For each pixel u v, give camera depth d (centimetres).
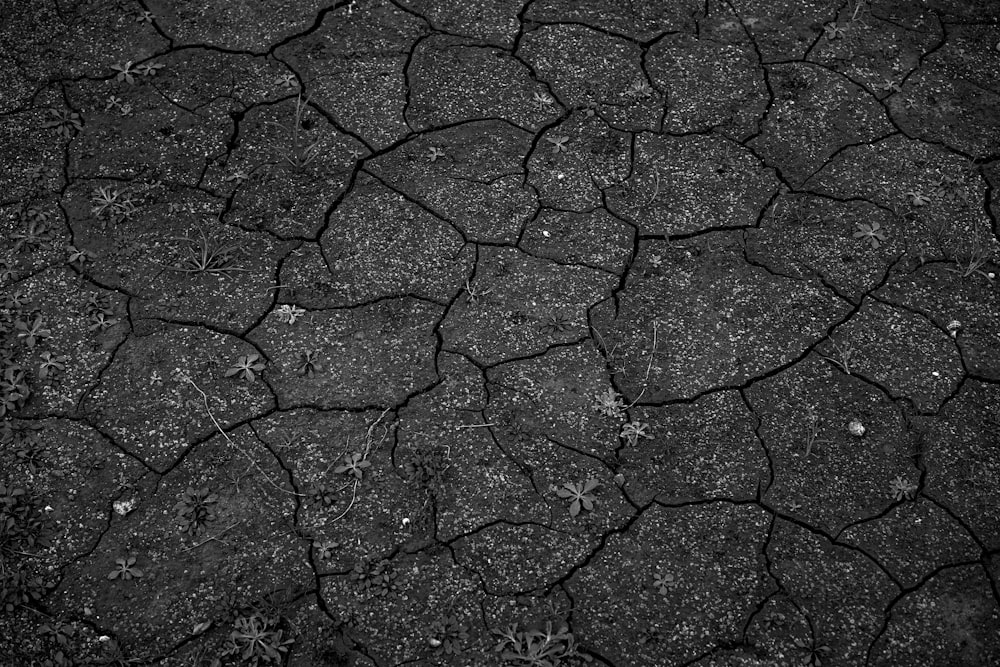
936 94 404
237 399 320
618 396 323
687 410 322
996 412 323
